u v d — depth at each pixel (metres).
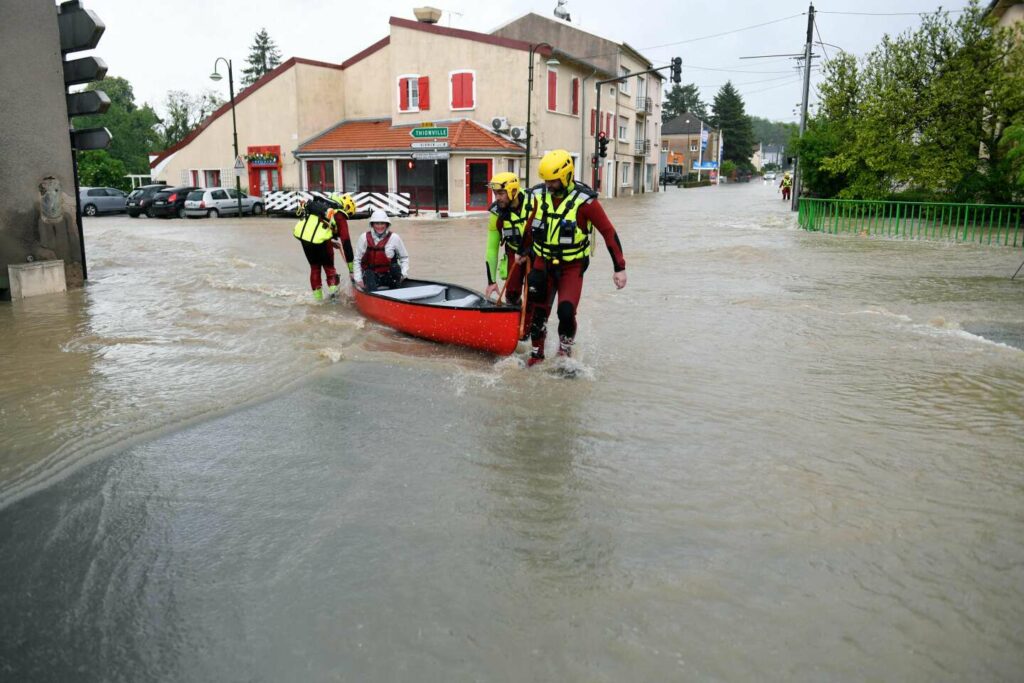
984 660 2.87
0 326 8.83
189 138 39.25
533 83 32.78
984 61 22.62
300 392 6.13
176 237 21.50
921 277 12.30
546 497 4.24
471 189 32.22
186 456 4.87
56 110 11.33
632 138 50.50
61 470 4.67
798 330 8.39
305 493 4.32
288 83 35.25
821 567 3.50
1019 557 3.57
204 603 3.30
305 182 35.75
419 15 35.28
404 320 7.81
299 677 2.83
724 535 3.80
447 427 5.34
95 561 3.64
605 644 2.98
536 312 6.66
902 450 4.89
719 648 2.94
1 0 10.57
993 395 6.05
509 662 2.88
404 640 3.02
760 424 5.40
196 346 7.71
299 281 12.12
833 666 2.84
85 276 12.06
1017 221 17.17
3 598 3.36
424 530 3.88
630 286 11.44
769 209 32.25
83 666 2.92
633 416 5.57
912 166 23.31
